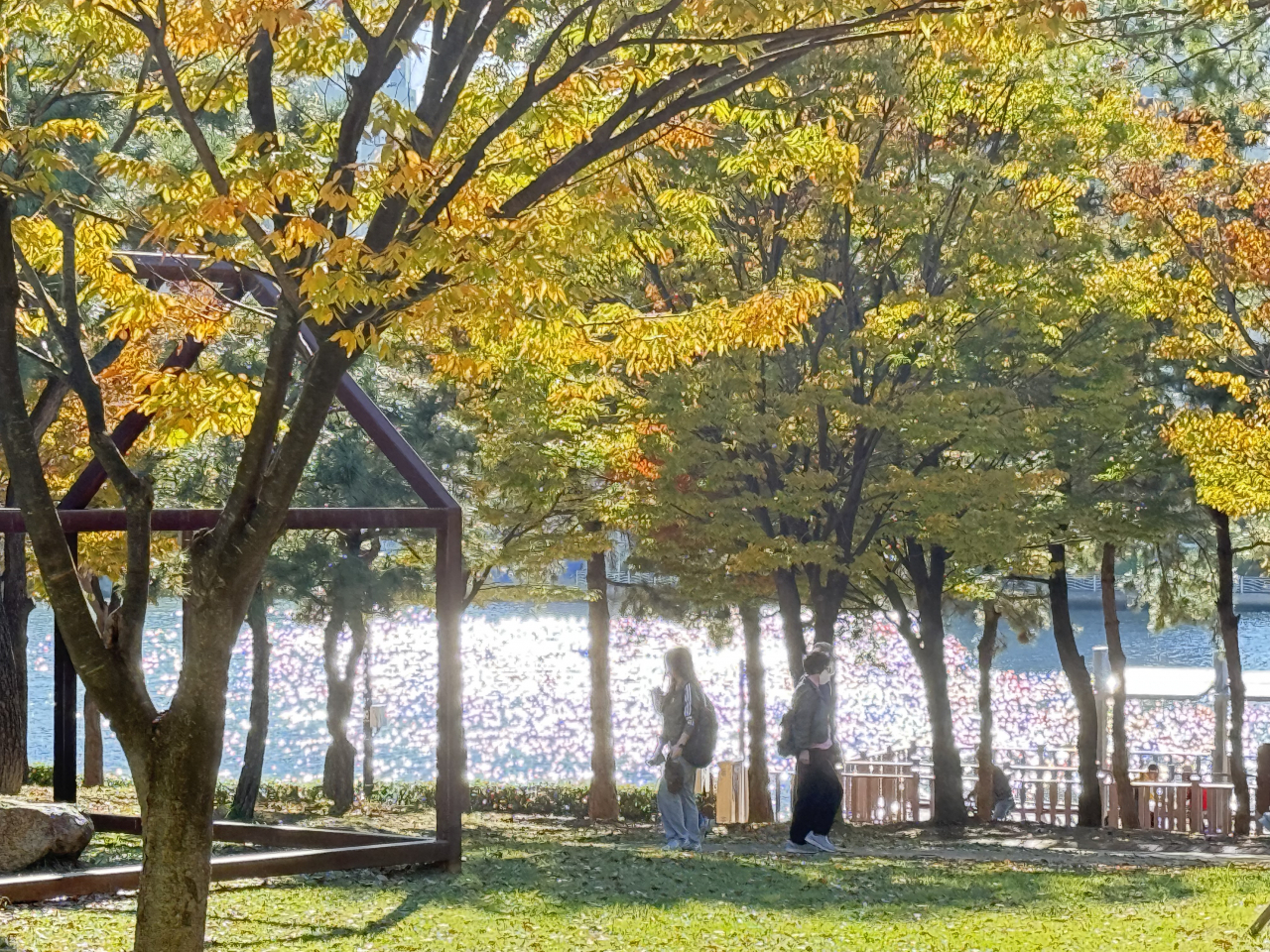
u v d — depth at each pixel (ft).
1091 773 79.71
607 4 25.40
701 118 28.53
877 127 58.39
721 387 58.90
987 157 62.80
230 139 37.65
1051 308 62.75
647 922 28.66
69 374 21.04
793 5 20.70
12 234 23.04
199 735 20.10
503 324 21.15
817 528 66.59
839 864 42.93
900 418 58.44
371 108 21.43
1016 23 21.76
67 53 26.35
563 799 78.84
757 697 76.54
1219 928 28.86
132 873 29.12
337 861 32.50
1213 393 77.82
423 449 60.75
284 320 20.18
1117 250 78.89
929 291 62.13
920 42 27.84
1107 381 65.51
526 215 24.52
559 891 32.12
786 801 90.94
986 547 62.75
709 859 40.68
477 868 35.45
